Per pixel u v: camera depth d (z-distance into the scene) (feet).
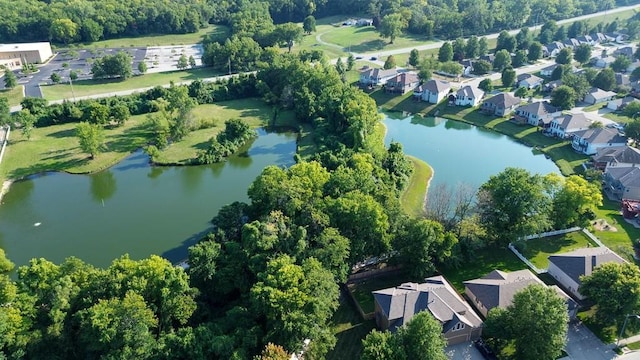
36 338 227.20
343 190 355.56
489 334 260.21
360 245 308.19
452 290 292.61
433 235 309.63
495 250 351.46
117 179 469.57
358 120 493.77
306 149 525.75
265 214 325.83
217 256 289.12
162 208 420.36
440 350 230.27
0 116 527.40
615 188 422.41
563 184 366.22
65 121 585.22
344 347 271.49
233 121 541.34
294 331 240.73
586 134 502.38
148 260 264.72
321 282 262.67
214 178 475.72
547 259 337.72
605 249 323.78
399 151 465.88
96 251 361.71
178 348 232.32
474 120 611.47
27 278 250.16
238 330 245.24
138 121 595.47
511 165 497.05
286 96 647.97
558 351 244.01
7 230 388.98
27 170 474.90
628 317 263.08
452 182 456.86
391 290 286.05
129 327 228.02
